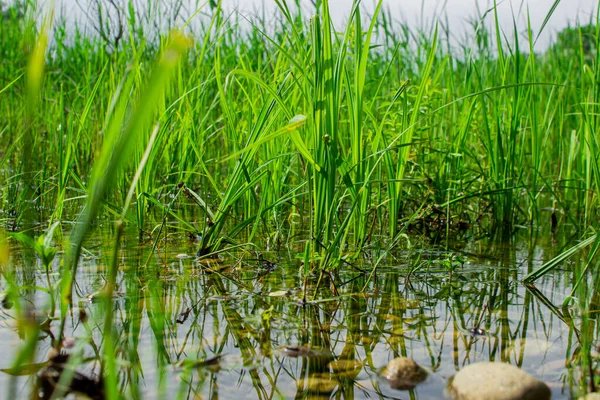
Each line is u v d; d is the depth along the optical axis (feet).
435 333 6.20
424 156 13.91
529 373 5.21
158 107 10.79
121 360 5.26
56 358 5.16
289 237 10.96
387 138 11.66
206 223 9.55
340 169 8.71
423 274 8.66
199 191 15.34
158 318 6.43
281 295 7.44
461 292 7.73
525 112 15.44
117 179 12.99
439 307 7.07
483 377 4.80
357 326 6.39
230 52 18.53
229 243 10.08
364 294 7.57
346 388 4.97
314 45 7.69
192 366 5.22
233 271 8.55
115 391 4.19
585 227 12.12
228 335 6.02
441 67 12.19
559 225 13.42
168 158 13.23
